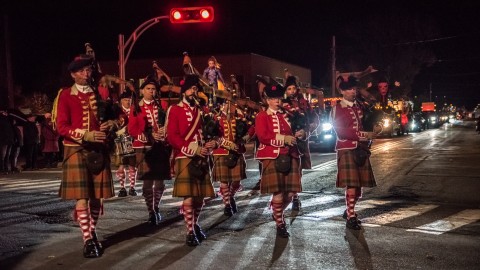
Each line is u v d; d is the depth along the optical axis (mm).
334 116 6340
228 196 7246
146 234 6148
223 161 7184
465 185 10203
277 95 5844
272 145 5754
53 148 15922
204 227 6535
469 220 6902
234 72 34406
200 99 5891
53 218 7133
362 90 6758
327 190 9609
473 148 20047
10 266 4895
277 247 5551
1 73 25281
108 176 5266
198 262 5016
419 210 7605
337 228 6410
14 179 12359
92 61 5219
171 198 8789
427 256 5203
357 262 5016
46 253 5328
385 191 9516
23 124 15305
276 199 5965
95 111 5168
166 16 16641
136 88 7316
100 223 6754
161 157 6629
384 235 6055
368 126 6430
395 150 19391
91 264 4949
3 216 7293
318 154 18312
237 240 5855
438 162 14602
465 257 5172
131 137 6660
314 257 5184
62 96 5086
